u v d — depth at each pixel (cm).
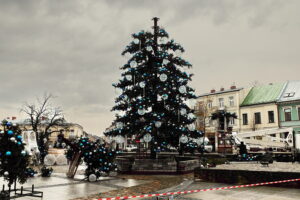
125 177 1406
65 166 2138
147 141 1530
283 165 1614
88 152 1307
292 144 2080
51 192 958
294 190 924
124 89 1756
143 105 1585
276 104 4181
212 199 807
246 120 4522
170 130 1612
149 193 934
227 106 4750
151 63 1764
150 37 1784
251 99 4644
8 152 727
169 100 1662
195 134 1658
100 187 1073
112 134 1695
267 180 1020
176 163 1552
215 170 1159
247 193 885
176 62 1736
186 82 1709
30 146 2328
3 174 755
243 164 1764
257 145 2273
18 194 824
